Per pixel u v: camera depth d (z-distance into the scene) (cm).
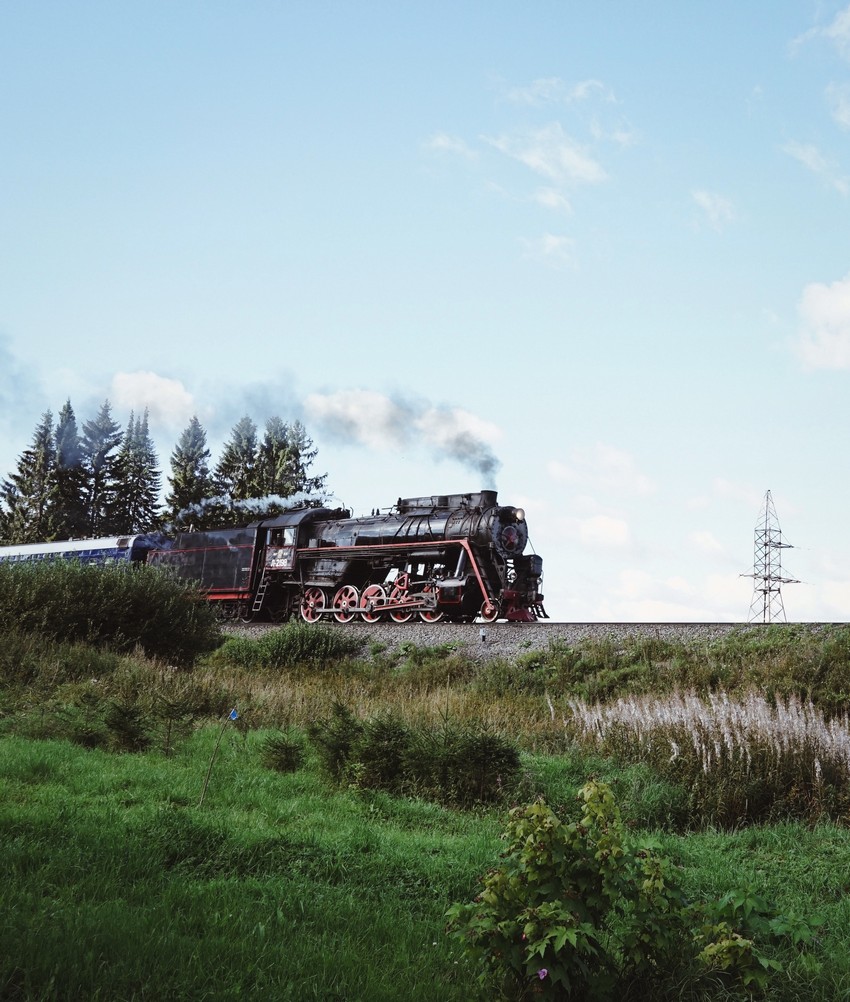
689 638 2219
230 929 630
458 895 788
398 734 1308
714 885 852
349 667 2553
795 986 610
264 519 3841
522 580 3092
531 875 578
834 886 862
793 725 1245
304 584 3512
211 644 2944
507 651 2411
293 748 1344
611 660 2144
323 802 1141
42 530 7338
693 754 1227
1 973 514
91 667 2170
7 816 859
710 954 578
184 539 4162
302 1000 544
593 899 571
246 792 1146
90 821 880
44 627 2492
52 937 559
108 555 4478
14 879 682
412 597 3095
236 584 3784
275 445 7062
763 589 4412
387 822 1078
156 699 1680
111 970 533
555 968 535
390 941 658
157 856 786
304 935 640
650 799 1133
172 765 1288
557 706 1866
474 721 1533
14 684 1892
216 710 1791
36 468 7581
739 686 1795
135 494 7825
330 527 3553
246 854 827
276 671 2539
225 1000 526
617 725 1442
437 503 3259
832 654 1839
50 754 1262
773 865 932
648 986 595
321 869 817
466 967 616
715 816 1119
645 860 603
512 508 3128
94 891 680
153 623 2716
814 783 1139
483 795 1212
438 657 2494
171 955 568
